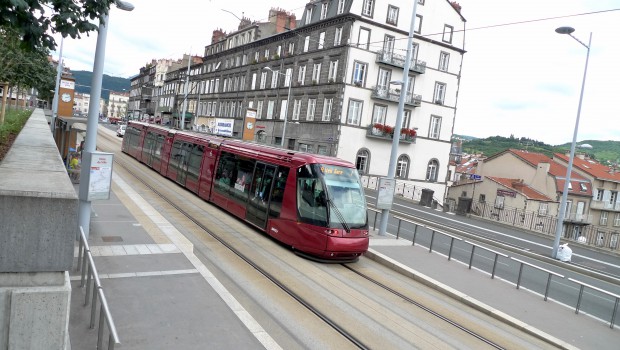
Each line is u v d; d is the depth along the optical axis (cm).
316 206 1259
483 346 838
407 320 909
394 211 2819
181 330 678
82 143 2252
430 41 4653
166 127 2969
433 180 4897
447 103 4881
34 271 377
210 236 1340
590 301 1290
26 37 582
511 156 5919
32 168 517
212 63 7081
